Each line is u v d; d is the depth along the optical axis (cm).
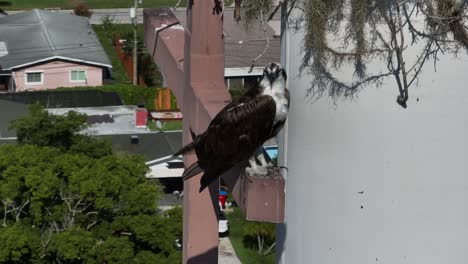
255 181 1020
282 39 1287
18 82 6009
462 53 1162
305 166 1256
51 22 6650
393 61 1161
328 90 1208
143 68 6431
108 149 3609
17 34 6397
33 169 2981
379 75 1173
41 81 6047
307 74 1226
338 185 1226
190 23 1332
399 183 1195
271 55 3684
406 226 1205
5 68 5962
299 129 1255
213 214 1367
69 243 2791
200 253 1374
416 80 1167
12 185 2938
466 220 1203
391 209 1203
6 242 2748
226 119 977
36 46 6178
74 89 5653
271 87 973
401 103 1173
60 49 6159
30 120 3594
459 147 1186
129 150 4653
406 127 1180
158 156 4584
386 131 1186
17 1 8638
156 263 2902
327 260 1258
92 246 2830
